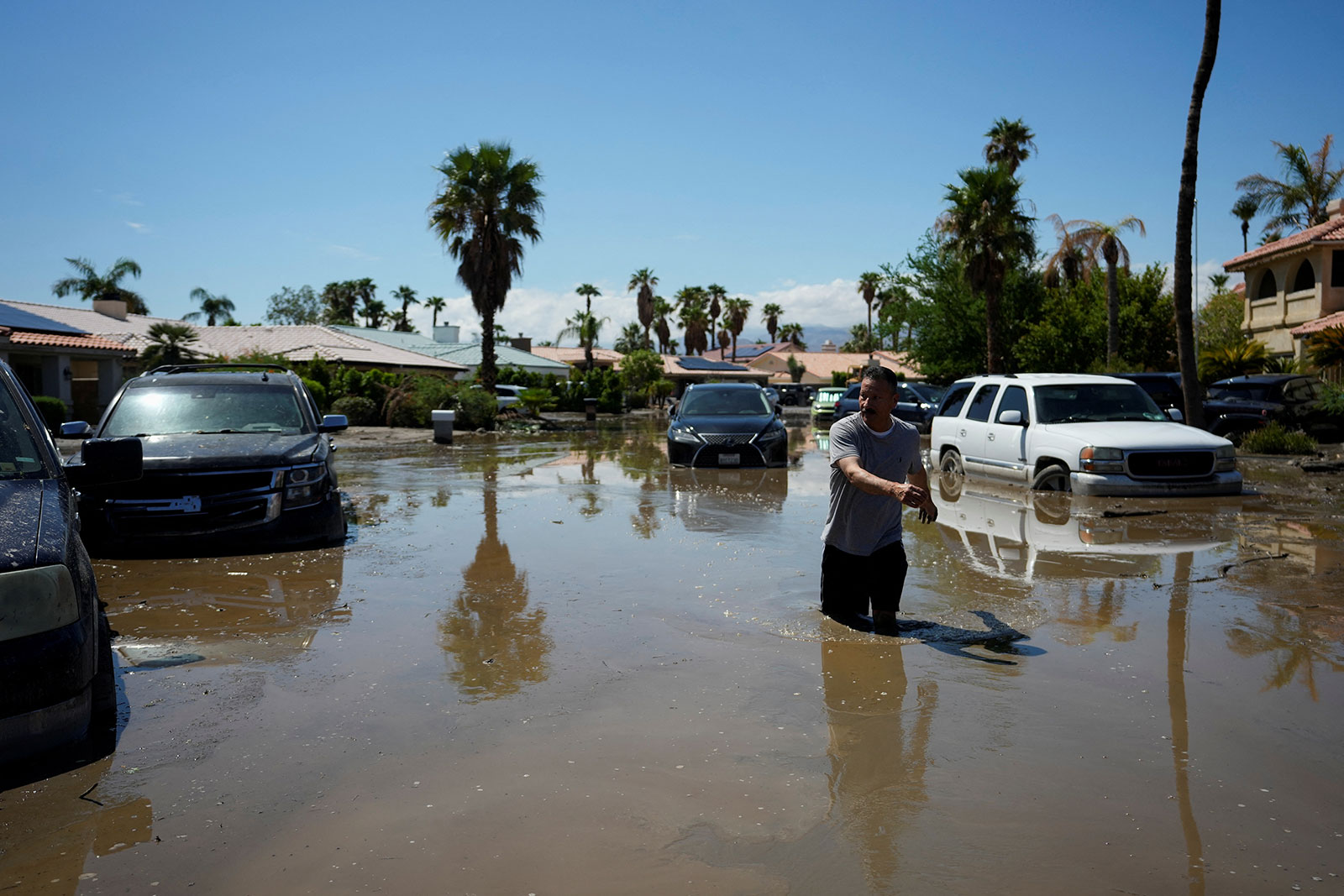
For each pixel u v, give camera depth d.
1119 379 11.31
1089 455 9.91
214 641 4.83
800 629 4.98
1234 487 9.92
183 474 7.16
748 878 2.45
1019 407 11.20
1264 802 2.89
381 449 20.14
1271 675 4.15
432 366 43.00
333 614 5.39
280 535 7.41
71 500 4.03
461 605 5.61
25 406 4.35
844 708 3.76
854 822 2.76
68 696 3.28
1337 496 9.95
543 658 4.48
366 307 90.31
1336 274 25.45
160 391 8.70
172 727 3.61
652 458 17.42
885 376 4.94
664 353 104.88
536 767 3.19
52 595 3.29
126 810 2.89
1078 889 2.38
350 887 2.42
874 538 5.01
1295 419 17.89
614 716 3.68
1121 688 3.99
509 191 34.34
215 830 2.75
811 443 21.98
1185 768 3.14
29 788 3.06
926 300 36.28
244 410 8.59
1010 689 3.97
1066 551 7.23
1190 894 2.36
